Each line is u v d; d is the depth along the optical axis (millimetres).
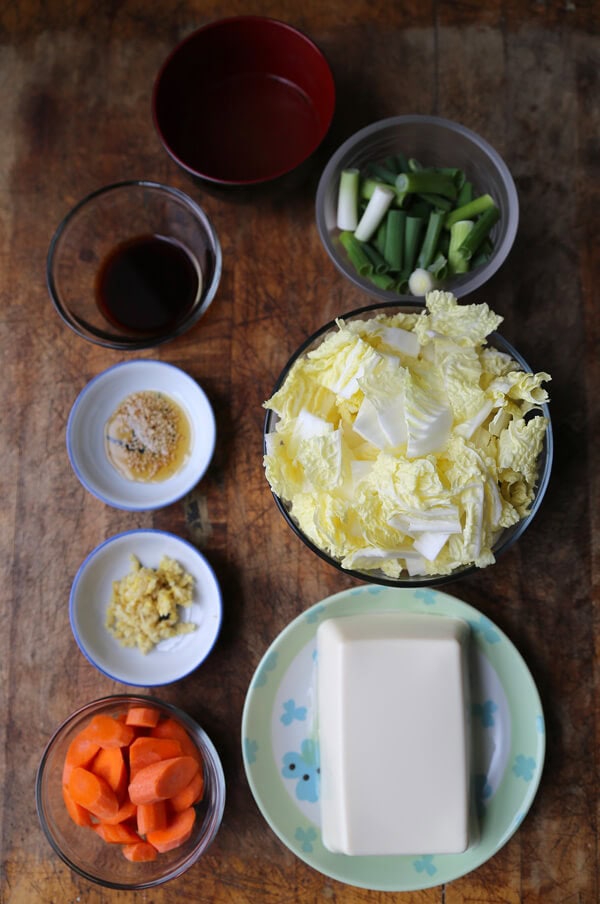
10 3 1351
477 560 1038
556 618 1237
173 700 1256
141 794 1153
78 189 1334
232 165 1286
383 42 1321
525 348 1267
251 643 1255
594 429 1255
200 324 1298
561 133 1300
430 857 1187
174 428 1284
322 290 1296
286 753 1222
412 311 1143
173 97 1268
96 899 1241
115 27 1344
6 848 1256
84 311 1307
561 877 1214
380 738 1137
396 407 1016
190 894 1235
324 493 1028
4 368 1316
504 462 1027
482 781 1205
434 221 1195
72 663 1278
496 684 1208
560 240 1281
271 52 1264
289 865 1234
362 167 1268
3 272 1329
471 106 1310
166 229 1320
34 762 1265
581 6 1315
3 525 1301
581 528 1244
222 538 1272
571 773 1226
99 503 1294
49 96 1344
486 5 1317
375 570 1090
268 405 1058
